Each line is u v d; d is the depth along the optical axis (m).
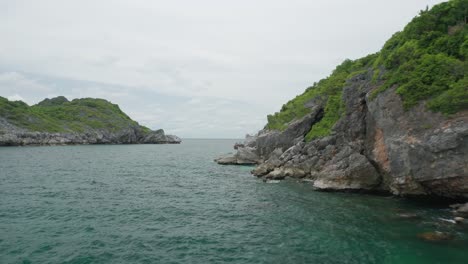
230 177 48.97
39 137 129.50
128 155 92.19
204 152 120.00
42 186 35.88
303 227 22.17
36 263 15.63
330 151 42.00
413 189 27.45
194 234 20.80
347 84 42.38
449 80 25.92
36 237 19.22
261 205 29.12
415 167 25.61
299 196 32.91
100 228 21.45
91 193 33.12
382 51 38.84
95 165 61.00
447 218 23.16
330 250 17.86
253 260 16.61
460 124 23.02
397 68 31.92
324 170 37.44
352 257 16.84
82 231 20.69
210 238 20.05
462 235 19.52
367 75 40.00
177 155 99.19
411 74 28.53
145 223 23.06
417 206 27.22
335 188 34.59
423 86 26.75
